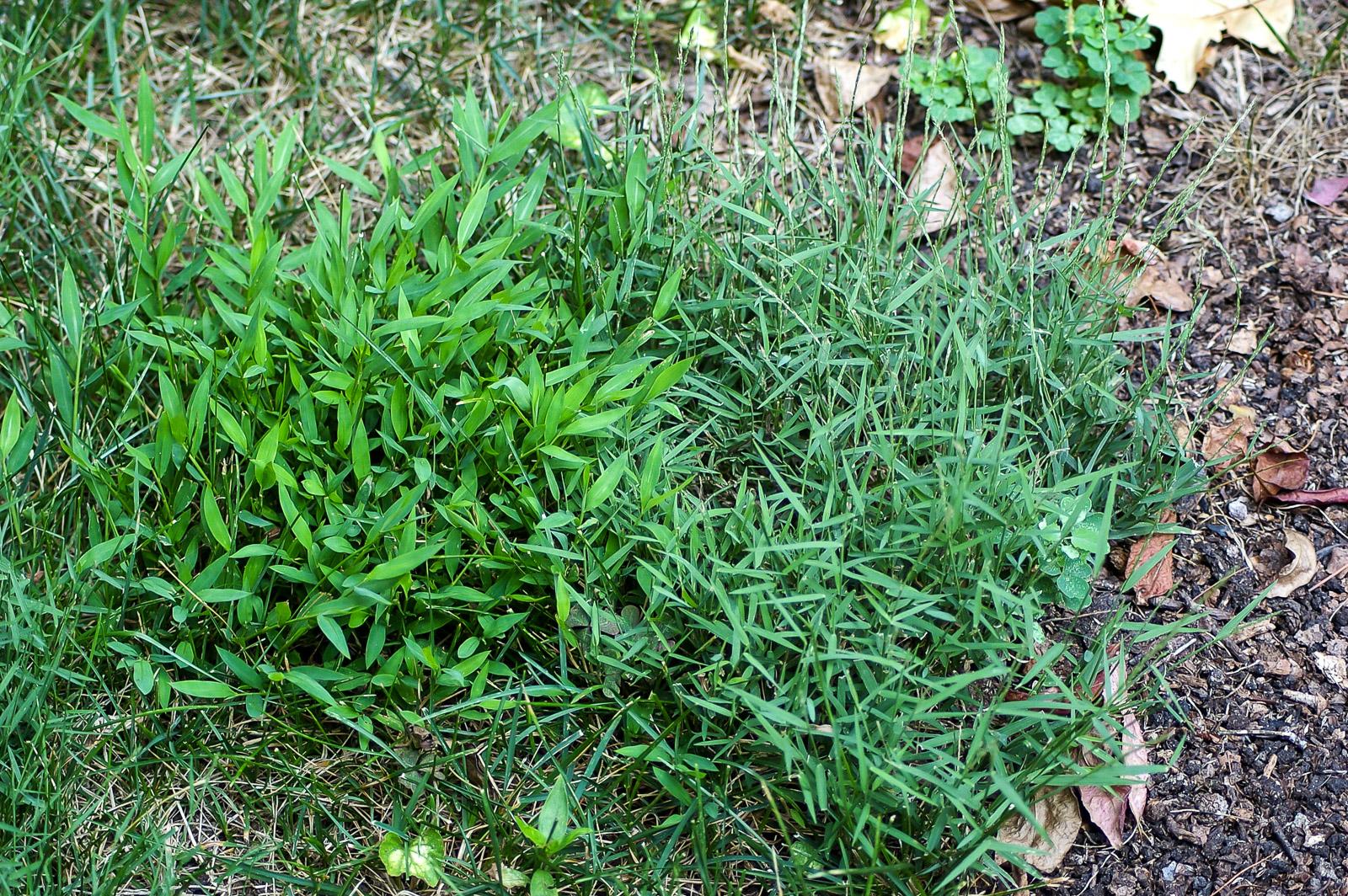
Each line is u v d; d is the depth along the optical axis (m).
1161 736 2.02
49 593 2.00
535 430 2.06
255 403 2.16
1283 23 2.90
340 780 2.06
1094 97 2.80
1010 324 2.34
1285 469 2.30
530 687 2.04
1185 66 2.84
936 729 2.04
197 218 2.64
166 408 2.08
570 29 3.06
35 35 2.77
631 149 2.57
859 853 1.92
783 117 2.45
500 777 2.06
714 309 2.35
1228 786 2.01
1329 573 2.20
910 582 2.04
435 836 1.97
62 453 2.31
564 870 1.93
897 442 2.17
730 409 2.29
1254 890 1.92
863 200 2.33
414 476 2.15
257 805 2.03
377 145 2.44
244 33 3.01
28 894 1.83
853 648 2.00
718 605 2.02
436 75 2.95
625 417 2.17
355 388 2.08
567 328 2.24
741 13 3.05
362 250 2.32
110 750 2.05
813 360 2.19
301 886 1.94
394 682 2.05
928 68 2.89
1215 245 2.62
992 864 1.86
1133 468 2.26
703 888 1.90
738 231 2.38
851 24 3.06
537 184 2.40
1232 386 2.27
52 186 2.62
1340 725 2.05
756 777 1.96
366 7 3.03
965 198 2.43
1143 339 2.25
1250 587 2.21
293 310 2.25
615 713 2.09
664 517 2.12
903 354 2.18
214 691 2.00
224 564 2.05
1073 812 2.00
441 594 2.02
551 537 2.07
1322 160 2.72
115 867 1.92
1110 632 1.95
